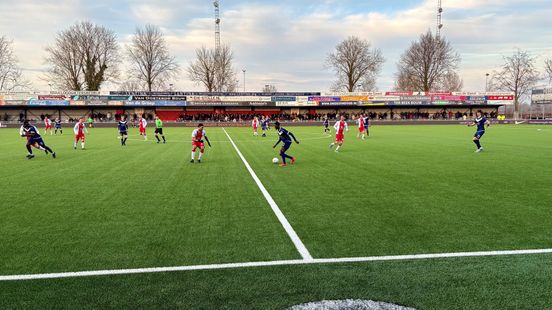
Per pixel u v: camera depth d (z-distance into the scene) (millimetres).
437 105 60750
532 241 5090
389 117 60875
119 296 3576
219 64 67875
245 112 59719
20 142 23453
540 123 52562
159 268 4238
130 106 54906
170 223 6023
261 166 12594
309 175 10672
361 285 3795
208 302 3447
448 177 10227
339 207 7008
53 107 53500
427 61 65875
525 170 11430
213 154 16469
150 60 61344
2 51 55375
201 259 4500
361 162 13469
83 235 5441
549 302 3438
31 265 4352
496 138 25625
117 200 7652
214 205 7207
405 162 13414
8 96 50062
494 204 7176
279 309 3324
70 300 3512
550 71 63500
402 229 5648
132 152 17391
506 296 3553
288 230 5625
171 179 10094
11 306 3408
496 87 66000
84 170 11719
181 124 50594
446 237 5270
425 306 3375
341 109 60906
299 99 58156
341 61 68625
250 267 4254
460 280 3898
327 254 4637
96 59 59688
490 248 4824
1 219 6293
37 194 8234
